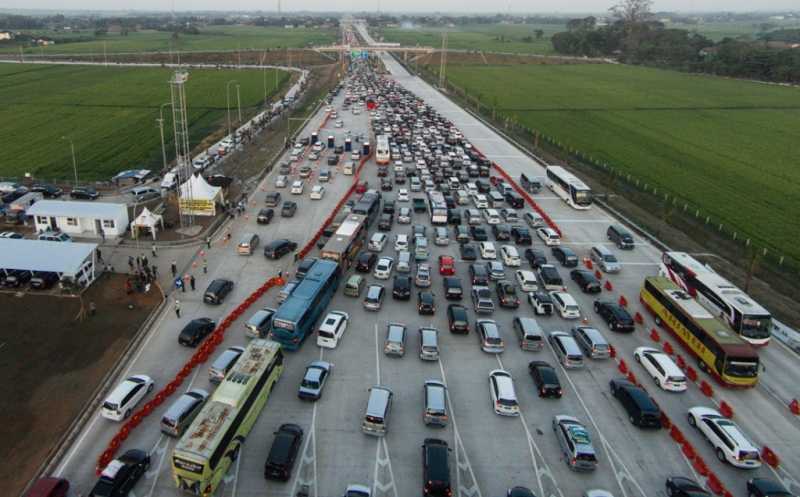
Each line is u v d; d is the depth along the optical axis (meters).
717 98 191.75
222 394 35.00
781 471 36.03
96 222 66.00
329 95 175.62
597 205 86.12
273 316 46.62
